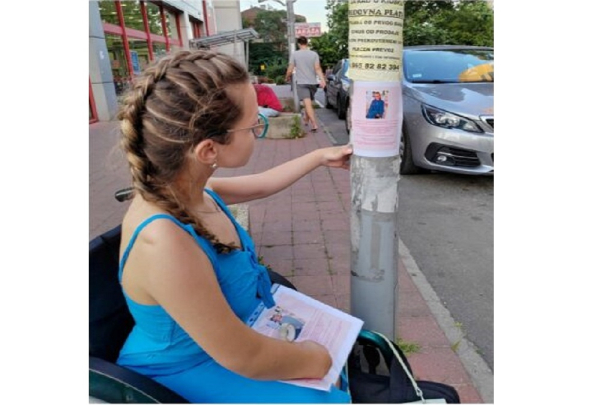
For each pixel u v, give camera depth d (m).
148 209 1.05
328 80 12.43
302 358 1.17
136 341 1.19
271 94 9.09
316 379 1.20
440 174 5.51
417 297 2.76
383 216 1.45
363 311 1.56
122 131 1.06
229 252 1.17
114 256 1.28
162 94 0.99
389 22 1.28
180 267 0.97
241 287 1.23
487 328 2.48
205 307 0.99
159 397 1.05
